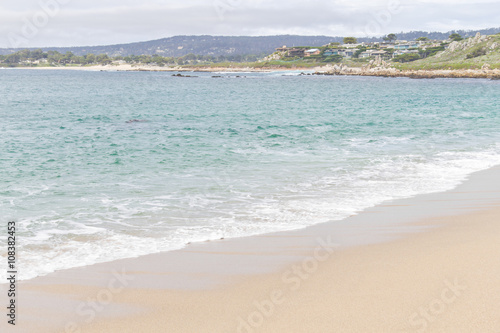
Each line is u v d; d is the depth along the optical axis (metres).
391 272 7.41
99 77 194.62
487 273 7.16
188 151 22.69
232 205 12.38
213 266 7.98
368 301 6.38
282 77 182.88
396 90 91.38
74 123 37.44
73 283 7.30
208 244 9.23
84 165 19.12
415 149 22.53
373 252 8.45
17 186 15.10
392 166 17.97
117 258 8.47
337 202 12.54
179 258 8.43
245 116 43.25
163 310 6.33
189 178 16.20
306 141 26.03
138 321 6.04
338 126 34.06
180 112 47.84
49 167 18.70
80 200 13.16
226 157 20.73
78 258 8.49
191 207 12.23
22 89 98.31
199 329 5.79
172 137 28.50
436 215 10.99
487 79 137.38
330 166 18.14
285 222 10.72
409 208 11.74
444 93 79.94
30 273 7.74
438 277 7.10
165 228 10.39
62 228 10.47
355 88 101.00
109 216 11.47
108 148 24.00
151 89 102.38
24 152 22.81
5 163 19.64
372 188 14.19
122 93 87.00
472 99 64.75
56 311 6.33
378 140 26.12
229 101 65.31
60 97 74.56
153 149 23.48
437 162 18.73
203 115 44.41
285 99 68.94
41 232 10.16
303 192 13.78
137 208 12.21
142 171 17.66
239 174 16.80
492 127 32.19
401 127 32.97
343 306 6.27
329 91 90.56
